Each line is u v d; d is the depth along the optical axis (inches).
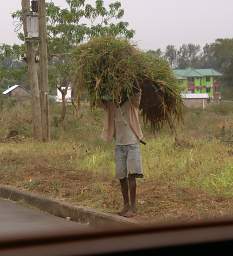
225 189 633.0
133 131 535.8
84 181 733.9
